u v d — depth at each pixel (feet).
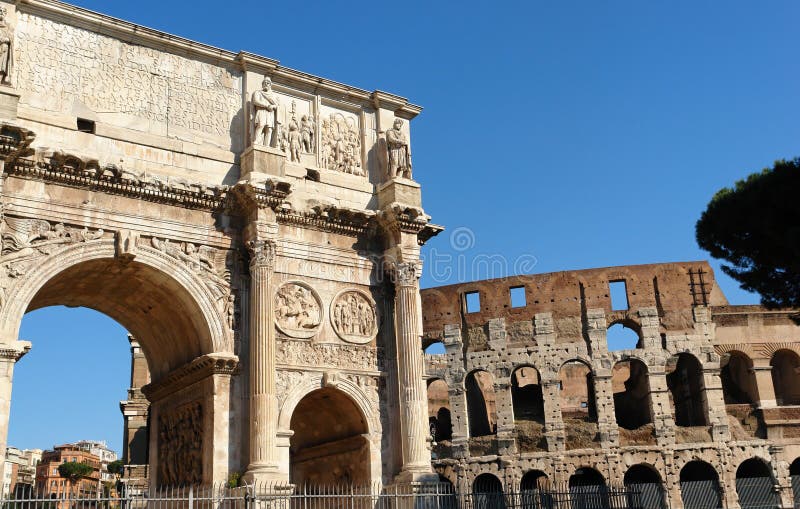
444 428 268.21
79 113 92.27
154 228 93.09
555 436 232.12
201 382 96.27
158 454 104.68
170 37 100.12
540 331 242.78
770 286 105.70
